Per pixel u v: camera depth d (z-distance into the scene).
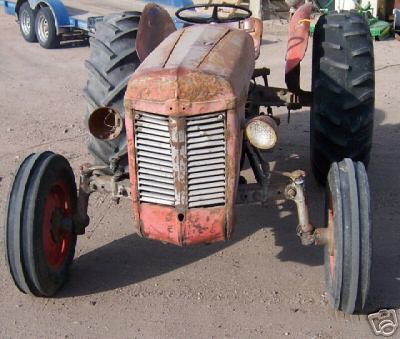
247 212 5.56
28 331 4.05
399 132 7.26
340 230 3.76
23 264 4.05
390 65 10.21
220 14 11.25
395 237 5.07
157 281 4.56
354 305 3.89
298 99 5.70
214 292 4.42
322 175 5.60
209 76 3.60
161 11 4.87
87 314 4.21
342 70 5.30
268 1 13.48
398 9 12.14
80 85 9.37
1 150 6.85
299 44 5.41
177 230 3.83
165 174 3.75
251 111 5.50
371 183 6.00
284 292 4.40
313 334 3.96
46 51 11.61
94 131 3.88
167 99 3.58
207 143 3.66
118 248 5.00
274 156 6.61
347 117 5.35
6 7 14.26
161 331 4.02
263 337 3.95
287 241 5.08
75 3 14.27
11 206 4.04
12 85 9.34
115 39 4.83
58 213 4.38
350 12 5.70
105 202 5.74
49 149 6.87
